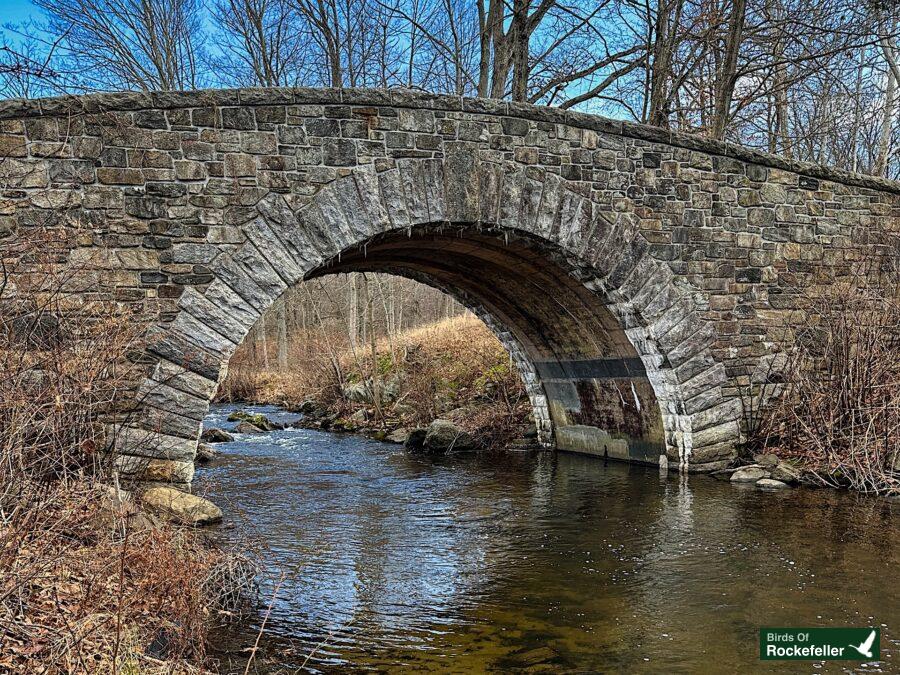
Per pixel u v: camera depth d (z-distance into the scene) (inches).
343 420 871.1
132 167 347.3
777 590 275.4
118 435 335.3
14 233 328.5
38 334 307.3
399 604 268.1
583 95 714.2
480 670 214.2
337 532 367.2
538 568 309.9
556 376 634.8
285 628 244.1
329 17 757.9
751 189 492.4
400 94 391.9
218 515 360.5
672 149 469.7
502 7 692.7
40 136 334.3
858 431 450.9
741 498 425.1
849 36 673.0
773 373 498.6
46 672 167.0
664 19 649.6
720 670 212.7
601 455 607.5
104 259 342.0
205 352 354.6
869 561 306.8
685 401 479.5
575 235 441.7
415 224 398.6
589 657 223.0
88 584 197.0
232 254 361.4
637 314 466.3
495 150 416.8
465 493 470.0
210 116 359.3
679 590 279.4
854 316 471.2
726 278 486.3
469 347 901.2
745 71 647.1
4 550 189.3
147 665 188.7
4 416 231.5
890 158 849.5
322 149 378.3
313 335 1230.9
